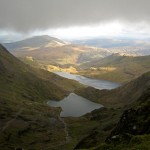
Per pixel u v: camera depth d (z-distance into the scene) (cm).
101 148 6384
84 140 13275
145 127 8569
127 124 9988
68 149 19450
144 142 5759
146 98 15950
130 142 5997
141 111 9962
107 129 16862
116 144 6294
